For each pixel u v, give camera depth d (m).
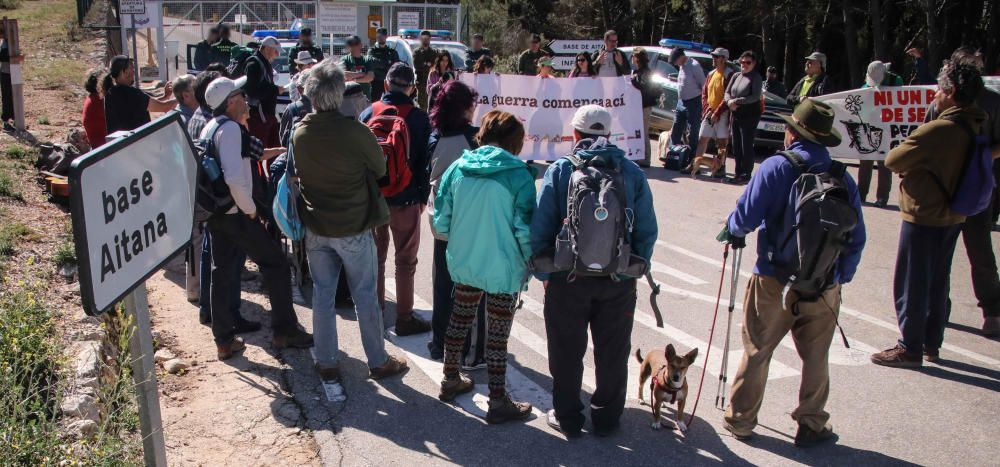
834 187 3.98
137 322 2.78
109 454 3.44
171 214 2.82
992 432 4.66
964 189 5.16
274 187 5.77
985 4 24.72
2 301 4.71
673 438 4.47
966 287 7.37
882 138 9.98
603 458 4.25
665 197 10.65
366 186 4.68
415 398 4.84
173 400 4.66
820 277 4.05
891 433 4.61
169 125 2.79
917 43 25.78
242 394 4.79
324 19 21.34
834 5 27.22
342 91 4.52
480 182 4.31
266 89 8.02
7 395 3.59
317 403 4.73
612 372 4.30
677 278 7.30
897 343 5.64
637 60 12.18
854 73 24.81
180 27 21.16
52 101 14.05
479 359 5.29
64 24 23.92
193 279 6.13
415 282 7.00
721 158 11.94
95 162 2.29
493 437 4.43
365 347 5.00
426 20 23.28
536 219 4.16
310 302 6.32
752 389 4.39
